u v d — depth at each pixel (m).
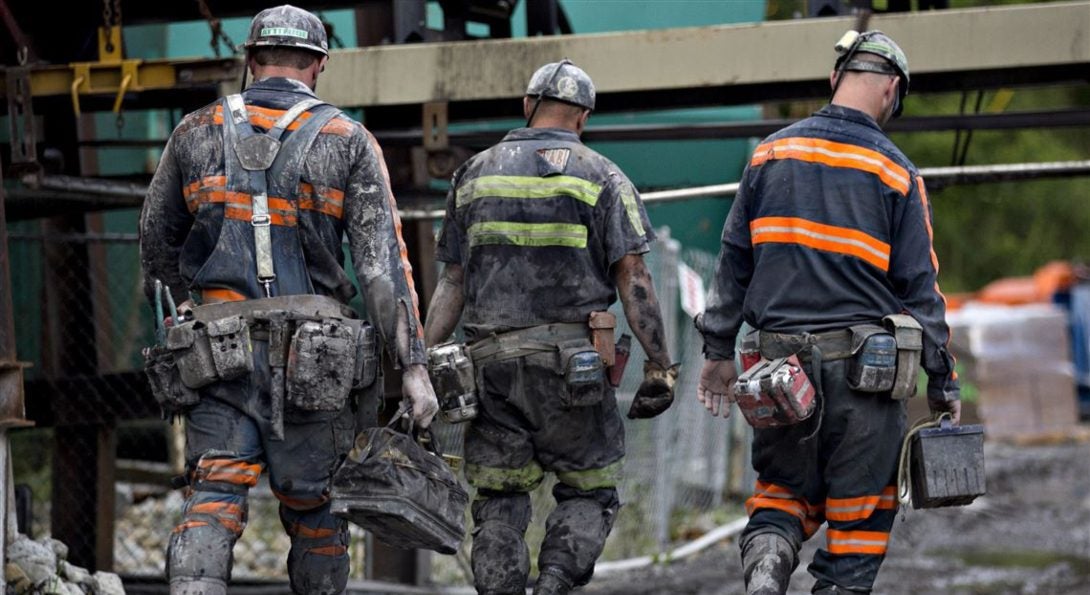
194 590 14.85
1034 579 34.09
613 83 23.75
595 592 31.92
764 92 24.94
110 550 29.09
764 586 16.81
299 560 16.73
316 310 15.77
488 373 18.84
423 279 27.77
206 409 15.66
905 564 36.28
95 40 26.73
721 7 42.66
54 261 30.16
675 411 42.09
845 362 17.02
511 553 18.69
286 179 15.86
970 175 26.77
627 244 18.69
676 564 36.50
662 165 45.62
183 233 16.67
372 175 16.09
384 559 30.09
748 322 17.78
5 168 26.20
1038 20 22.56
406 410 15.86
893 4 27.00
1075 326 95.81
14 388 19.47
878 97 17.70
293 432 15.85
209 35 37.97
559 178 18.75
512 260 18.84
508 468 18.98
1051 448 74.50
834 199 17.22
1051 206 140.25
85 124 33.06
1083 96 119.56
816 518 18.22
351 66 24.48
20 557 20.64
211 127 16.08
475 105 27.02
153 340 38.31
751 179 17.88
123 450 42.31
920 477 17.22
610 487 19.42
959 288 137.62
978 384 77.94
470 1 26.08
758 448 17.94
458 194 19.41
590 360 18.39
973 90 24.91
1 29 25.03
